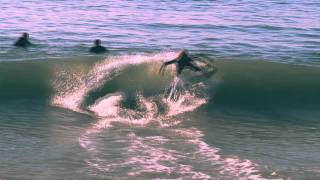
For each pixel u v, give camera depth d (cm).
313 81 1617
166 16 3516
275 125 1354
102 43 2419
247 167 1051
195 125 1337
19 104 1455
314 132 1304
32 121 1323
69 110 1420
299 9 4034
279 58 2109
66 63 1700
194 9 3969
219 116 1416
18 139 1190
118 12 3703
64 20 3231
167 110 1437
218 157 1103
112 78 1592
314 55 2180
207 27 3028
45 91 1541
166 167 1041
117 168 1030
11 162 1052
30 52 2055
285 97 1547
